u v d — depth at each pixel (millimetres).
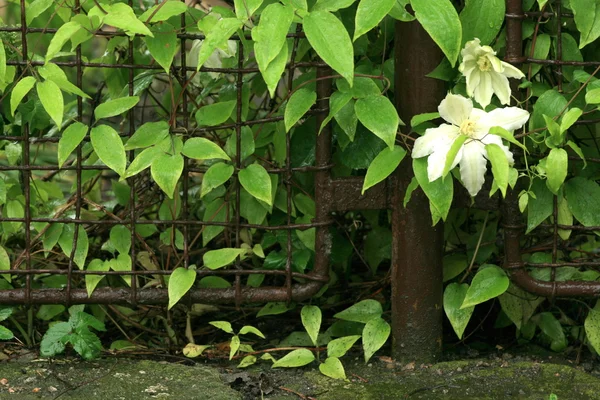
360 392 1758
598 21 1732
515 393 1752
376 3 1652
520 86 1761
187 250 1830
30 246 1854
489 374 1800
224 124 1850
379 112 1719
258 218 1873
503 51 1785
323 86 1785
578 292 1816
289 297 1843
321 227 1825
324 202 1818
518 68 1772
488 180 1803
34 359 1847
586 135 1851
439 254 1823
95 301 1841
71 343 1807
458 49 1663
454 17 1661
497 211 1885
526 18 1771
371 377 1807
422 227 1811
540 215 1795
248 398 1750
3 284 1869
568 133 1833
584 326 1874
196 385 1756
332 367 1802
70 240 1842
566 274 1839
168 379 1773
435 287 1828
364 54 1835
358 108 1729
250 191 1777
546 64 1771
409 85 1781
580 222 1793
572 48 1779
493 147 1659
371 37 1869
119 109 1756
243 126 1815
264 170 1789
